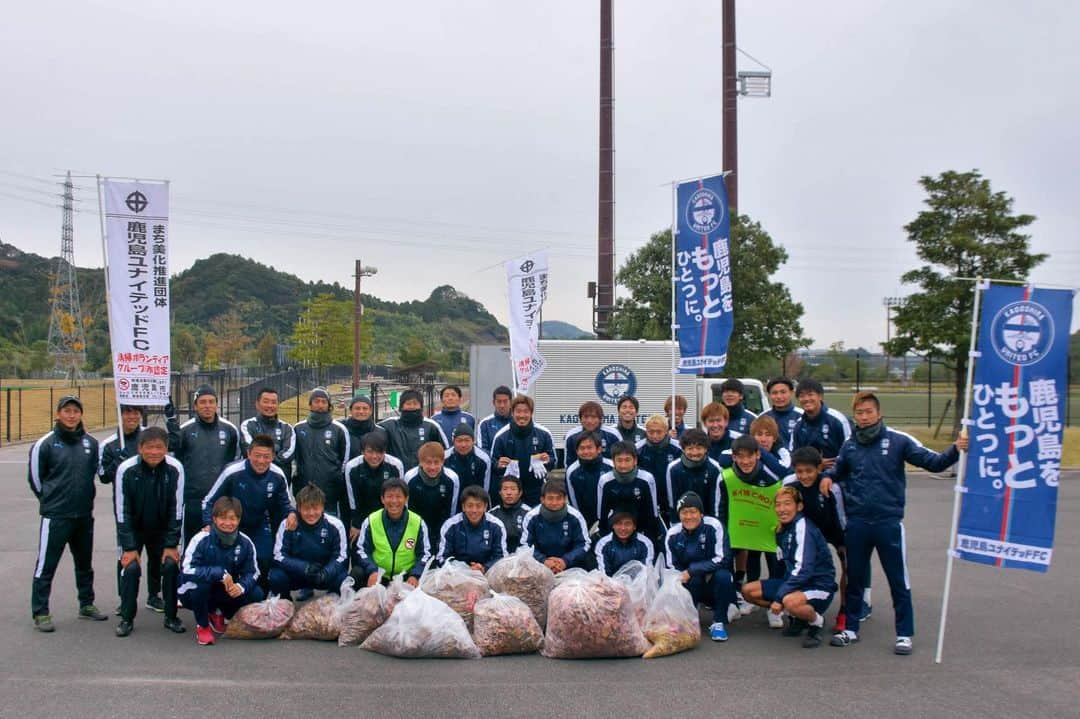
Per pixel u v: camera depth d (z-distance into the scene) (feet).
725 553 22.99
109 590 27.45
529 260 36.45
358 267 125.29
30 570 29.96
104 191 26.00
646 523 25.31
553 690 18.29
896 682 19.01
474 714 16.84
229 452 26.02
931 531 39.73
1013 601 26.81
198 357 201.77
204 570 21.50
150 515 23.02
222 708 17.07
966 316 71.92
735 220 81.87
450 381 165.07
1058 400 20.45
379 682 18.74
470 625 21.43
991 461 20.80
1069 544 36.45
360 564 23.59
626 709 17.19
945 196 73.05
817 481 23.22
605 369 53.52
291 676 19.10
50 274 234.38
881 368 173.27
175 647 21.29
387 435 29.50
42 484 22.97
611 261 85.76
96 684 18.45
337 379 150.20
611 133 86.69
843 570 23.98
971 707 17.42
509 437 28.76
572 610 20.35
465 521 24.17
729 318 29.84
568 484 26.30
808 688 18.56
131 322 26.11
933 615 25.13
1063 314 20.54
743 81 90.38
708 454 26.76
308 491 23.32
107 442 25.85
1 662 19.94
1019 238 72.18
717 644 22.07
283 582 23.48
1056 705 17.56
